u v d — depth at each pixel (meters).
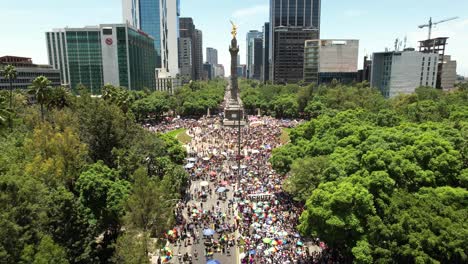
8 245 39.50
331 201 52.28
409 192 59.22
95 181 60.41
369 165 62.78
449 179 60.44
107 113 83.12
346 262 59.94
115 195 60.47
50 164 60.12
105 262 55.84
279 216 76.12
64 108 99.94
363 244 49.38
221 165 115.31
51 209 47.97
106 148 83.19
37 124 83.75
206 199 88.69
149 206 54.38
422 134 70.75
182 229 71.94
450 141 70.06
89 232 51.84
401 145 70.94
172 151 101.00
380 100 188.25
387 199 55.16
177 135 166.00
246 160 121.12
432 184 58.91
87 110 83.75
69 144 68.00
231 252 64.38
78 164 67.56
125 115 96.62
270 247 62.91
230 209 82.38
